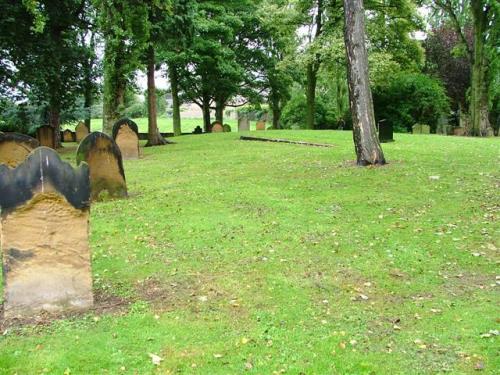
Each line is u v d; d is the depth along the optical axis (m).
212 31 30.89
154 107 24.17
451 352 4.61
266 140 22.23
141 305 5.71
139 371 4.37
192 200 10.58
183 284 6.39
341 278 6.54
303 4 31.36
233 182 12.26
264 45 37.16
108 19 19.88
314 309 5.62
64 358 4.55
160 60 31.56
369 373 4.29
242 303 5.79
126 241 8.19
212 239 8.12
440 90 36.28
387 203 9.79
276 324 5.24
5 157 12.54
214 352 4.67
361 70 13.16
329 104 42.94
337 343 4.81
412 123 35.84
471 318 5.28
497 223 8.40
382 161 13.46
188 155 18.42
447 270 6.75
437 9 32.06
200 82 35.47
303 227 8.62
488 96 29.66
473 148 17.52
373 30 30.22
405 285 6.29
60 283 5.52
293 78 38.78
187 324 5.24
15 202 5.28
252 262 7.12
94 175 10.63
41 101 29.34
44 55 23.08
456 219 8.74
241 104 41.88
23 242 5.37
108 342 4.84
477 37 28.97
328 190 10.95
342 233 8.27
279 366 4.43
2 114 32.56
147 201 10.64
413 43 33.16
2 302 5.82
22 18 21.20
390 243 7.77
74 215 5.50
